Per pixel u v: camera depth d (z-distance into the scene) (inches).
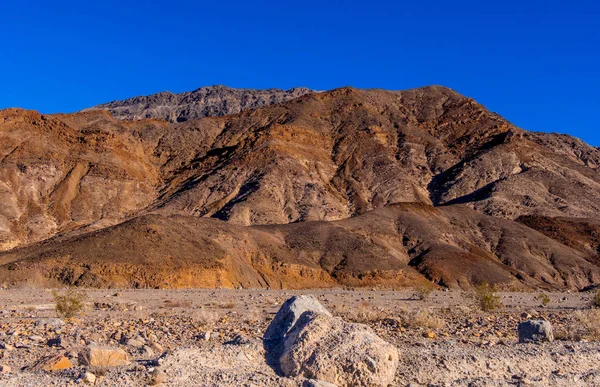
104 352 535.5
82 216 5177.2
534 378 546.9
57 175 5570.9
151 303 1443.2
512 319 1146.0
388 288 2908.5
